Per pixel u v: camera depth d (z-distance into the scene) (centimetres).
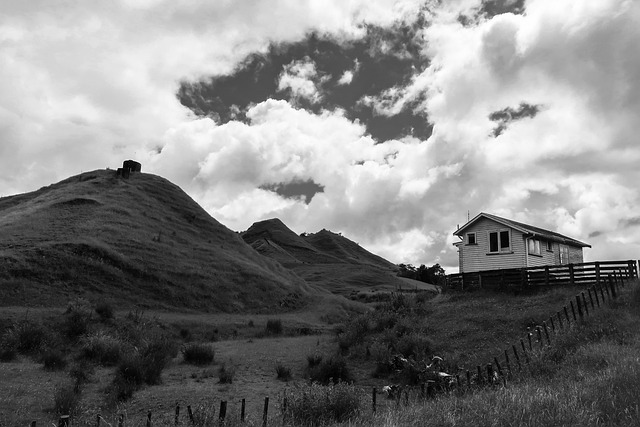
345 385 1302
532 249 3731
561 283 3005
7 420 1302
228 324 4419
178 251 6272
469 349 2242
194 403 1536
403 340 2378
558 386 995
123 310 4397
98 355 2497
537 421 689
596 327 1970
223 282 5922
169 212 7612
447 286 3644
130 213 6825
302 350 2880
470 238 4009
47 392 1656
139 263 5466
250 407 1462
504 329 2417
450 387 1431
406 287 12044
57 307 3981
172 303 5019
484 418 741
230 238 7794
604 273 2866
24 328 2800
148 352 2295
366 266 15688
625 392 796
